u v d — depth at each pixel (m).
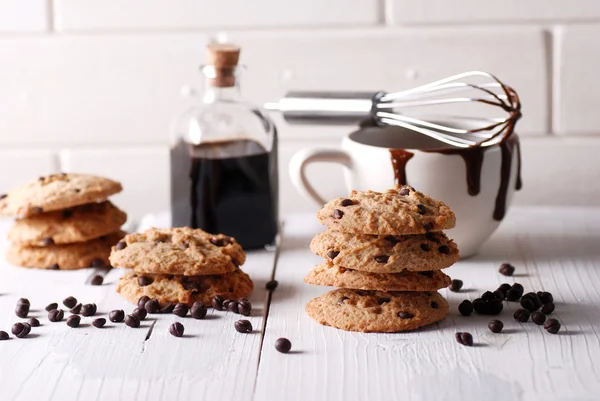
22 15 0.95
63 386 0.59
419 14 0.94
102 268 0.75
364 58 0.95
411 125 0.74
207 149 0.77
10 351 0.63
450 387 0.59
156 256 0.68
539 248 0.78
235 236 0.77
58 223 0.75
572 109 0.94
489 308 0.66
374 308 0.65
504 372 0.60
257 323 0.66
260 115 0.78
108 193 0.75
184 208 0.77
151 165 0.98
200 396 0.58
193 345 0.63
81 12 0.95
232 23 0.95
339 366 0.61
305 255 0.78
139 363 0.61
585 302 0.68
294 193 0.98
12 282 0.73
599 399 0.57
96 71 0.96
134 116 0.97
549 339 0.63
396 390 0.59
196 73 0.96
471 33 0.93
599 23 0.92
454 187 0.72
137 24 0.95
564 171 0.96
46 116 0.98
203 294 0.68
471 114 0.94
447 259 0.65
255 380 0.60
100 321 0.66
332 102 0.77
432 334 0.64
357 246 0.65
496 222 0.75
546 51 0.93
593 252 0.77
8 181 0.99
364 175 0.74
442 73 0.94
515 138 0.75
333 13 0.94
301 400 0.58
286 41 0.95
